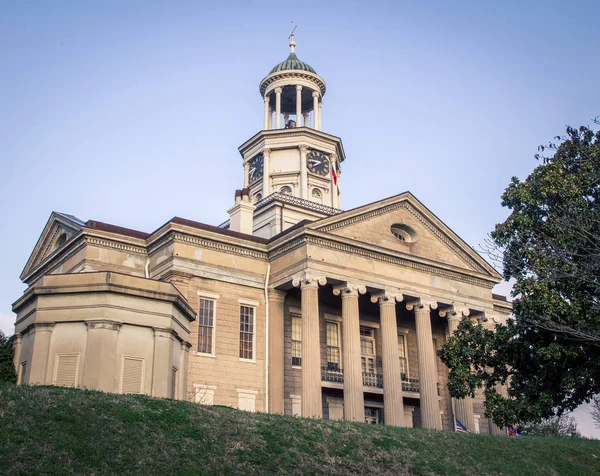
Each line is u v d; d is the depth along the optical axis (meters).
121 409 19.80
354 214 41.06
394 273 41.69
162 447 18.19
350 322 38.66
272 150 57.56
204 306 38.47
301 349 40.09
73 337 26.67
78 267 39.06
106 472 16.17
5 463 15.39
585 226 25.70
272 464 19.09
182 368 29.62
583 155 28.33
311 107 64.69
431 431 27.41
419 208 44.69
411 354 46.41
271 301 40.38
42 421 17.81
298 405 40.16
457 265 45.69
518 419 27.92
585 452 29.08
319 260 38.72
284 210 51.44
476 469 23.58
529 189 28.38
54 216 44.81
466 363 29.91
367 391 42.09
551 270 26.20
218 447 19.20
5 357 28.31
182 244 38.50
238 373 38.22
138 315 27.30
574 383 26.31
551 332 27.50
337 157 59.69
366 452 22.22
